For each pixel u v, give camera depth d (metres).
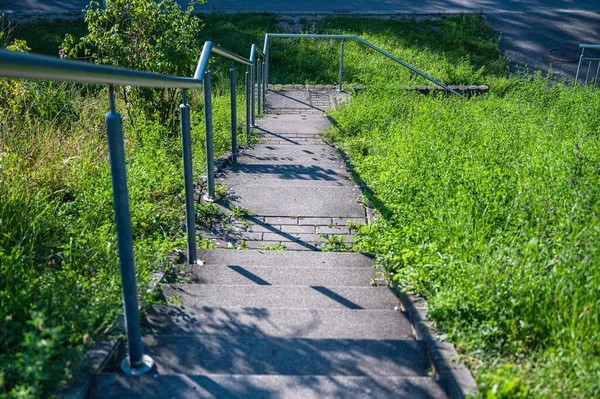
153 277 3.65
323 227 5.10
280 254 4.45
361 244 4.61
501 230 3.83
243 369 2.71
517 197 4.08
